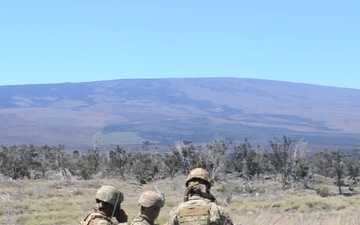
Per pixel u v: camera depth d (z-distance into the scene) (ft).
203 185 22.80
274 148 219.82
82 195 164.76
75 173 249.75
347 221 46.62
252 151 235.81
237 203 132.26
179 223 22.33
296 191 187.42
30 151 254.88
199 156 220.23
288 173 208.85
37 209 125.70
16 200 144.46
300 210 126.52
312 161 249.55
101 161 256.32
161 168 242.17
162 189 182.70
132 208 107.65
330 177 230.48
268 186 195.52
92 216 23.53
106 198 23.70
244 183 192.44
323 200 147.54
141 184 206.80
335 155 215.72
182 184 194.49
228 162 239.09
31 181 195.42
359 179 211.00
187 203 22.50
